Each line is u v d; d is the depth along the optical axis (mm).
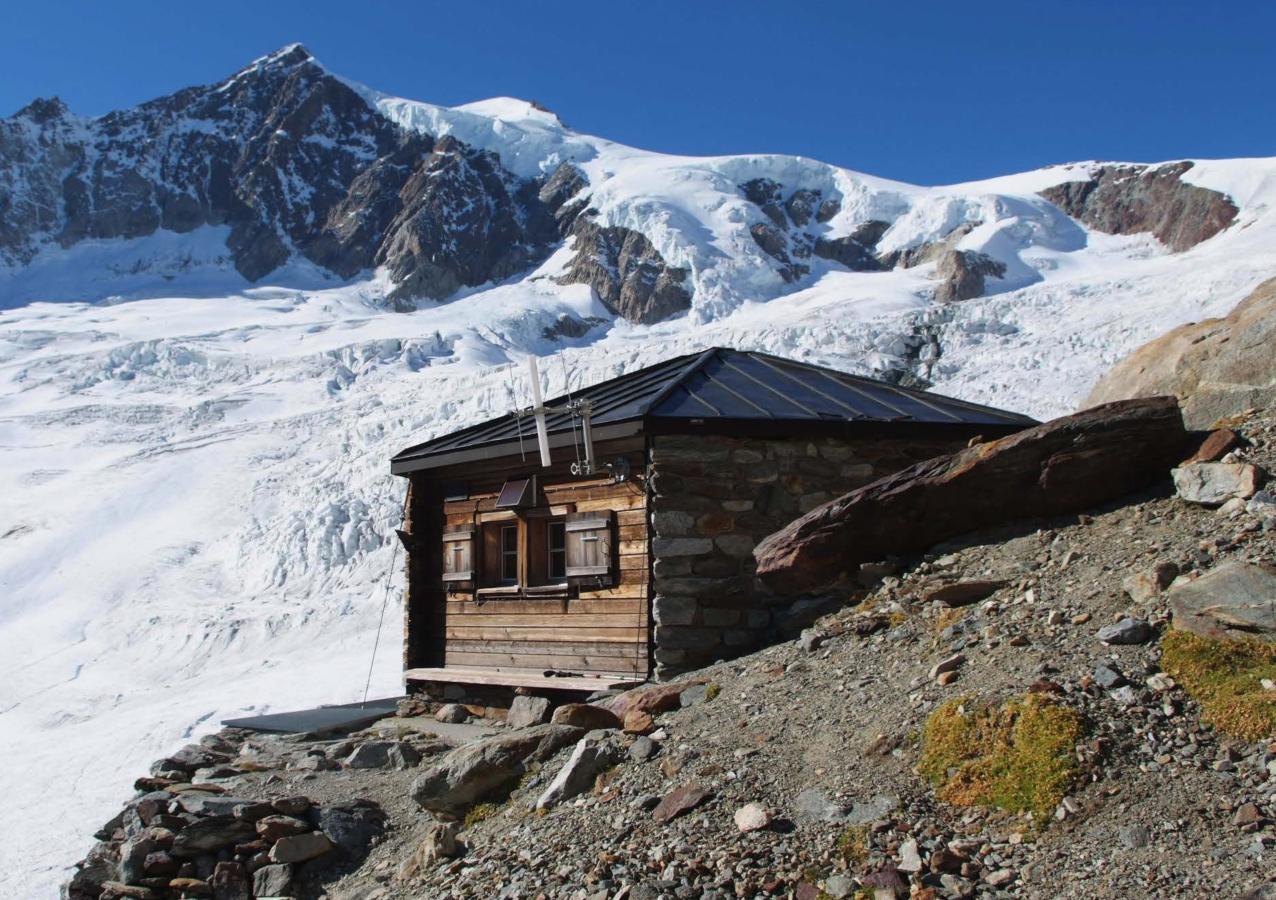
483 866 7590
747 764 7535
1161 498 9352
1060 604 8141
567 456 12680
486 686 13680
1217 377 10906
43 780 22562
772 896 6160
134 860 9484
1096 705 6664
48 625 43438
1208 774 5938
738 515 11734
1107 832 5773
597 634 12109
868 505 10422
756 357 15195
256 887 9172
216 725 24781
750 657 9891
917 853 6051
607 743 8531
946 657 8023
